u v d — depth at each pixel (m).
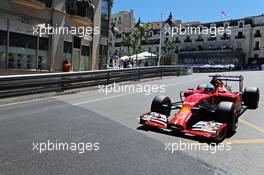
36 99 12.38
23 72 18.06
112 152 5.65
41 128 7.37
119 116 8.80
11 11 17.16
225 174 4.69
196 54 79.62
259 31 73.56
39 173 4.68
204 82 19.41
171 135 6.75
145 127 7.45
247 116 8.76
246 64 70.38
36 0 18.38
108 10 28.09
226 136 6.74
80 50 23.64
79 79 15.12
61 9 20.73
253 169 4.90
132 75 19.38
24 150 5.74
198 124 6.38
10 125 7.65
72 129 7.28
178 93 13.94
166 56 83.75
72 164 5.06
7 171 4.74
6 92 11.52
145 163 5.11
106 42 28.00
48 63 20.17
